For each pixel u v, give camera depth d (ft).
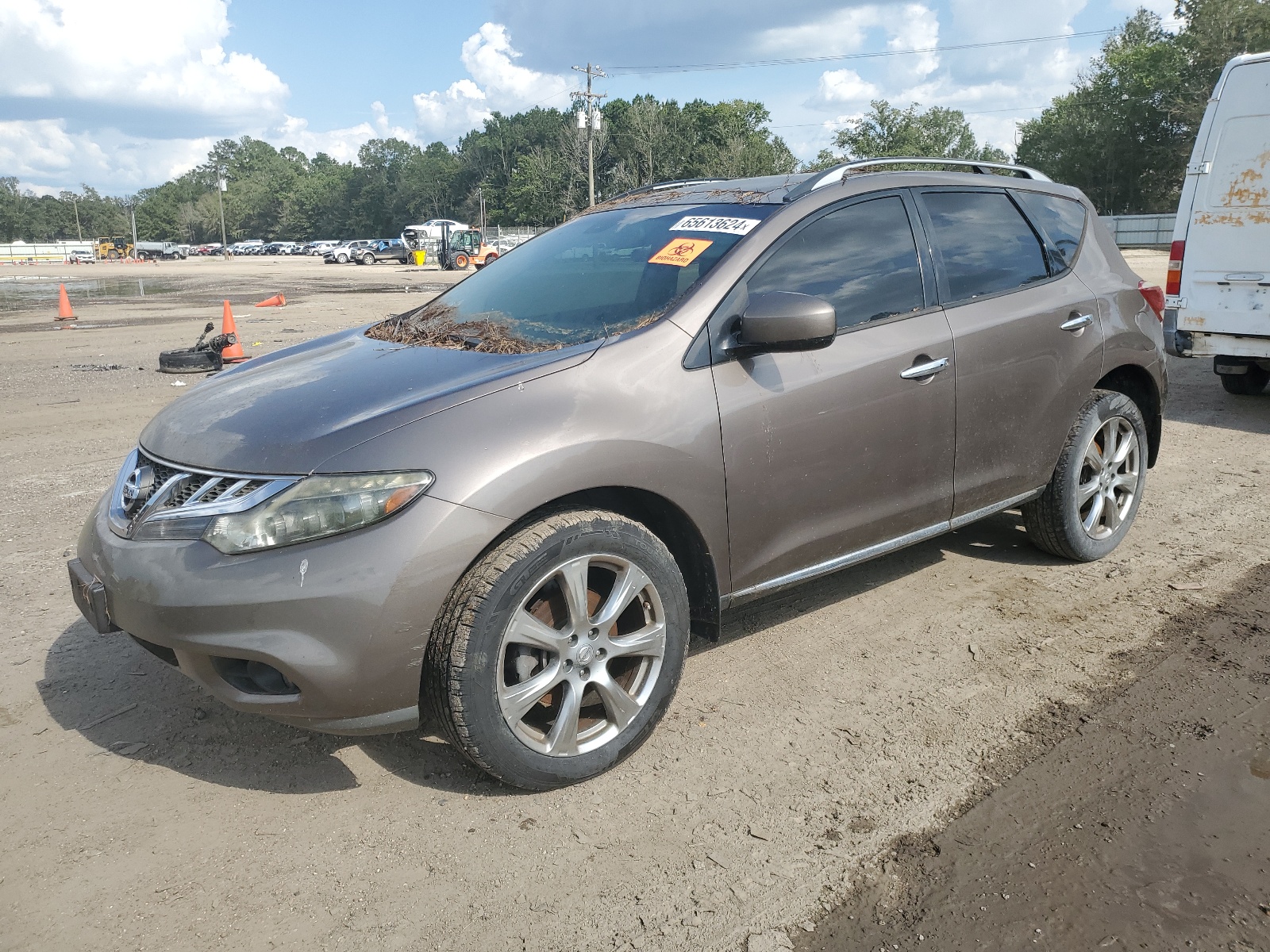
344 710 8.11
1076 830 8.24
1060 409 13.39
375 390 9.37
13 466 21.44
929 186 12.49
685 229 11.35
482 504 8.27
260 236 562.66
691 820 8.56
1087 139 224.12
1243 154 24.12
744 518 10.12
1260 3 177.27
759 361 10.17
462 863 8.06
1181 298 25.71
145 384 33.53
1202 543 15.33
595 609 9.34
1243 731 9.72
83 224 562.66
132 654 12.08
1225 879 7.59
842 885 7.66
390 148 500.33
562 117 412.98
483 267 13.93
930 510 12.05
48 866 8.08
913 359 11.39
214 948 7.13
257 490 8.20
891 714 10.31
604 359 9.37
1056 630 12.30
